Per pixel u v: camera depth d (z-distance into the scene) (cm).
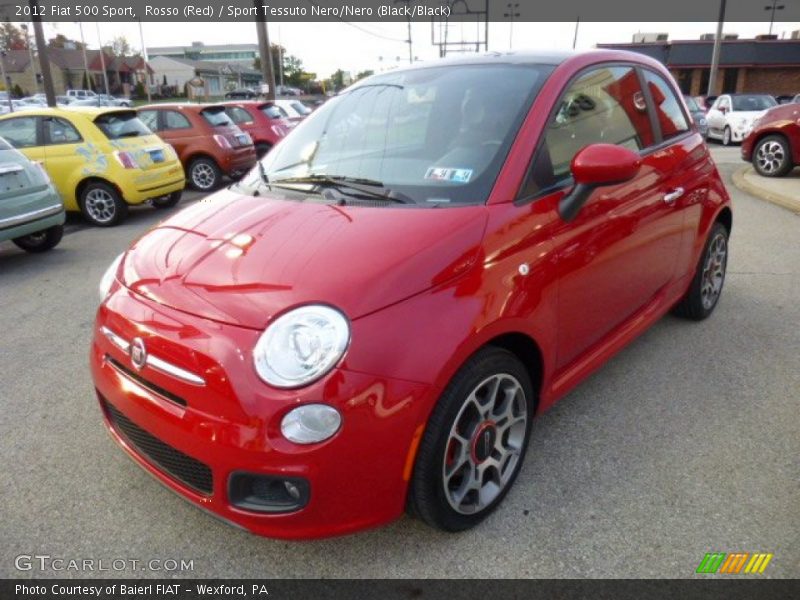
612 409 319
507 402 240
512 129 259
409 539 237
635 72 340
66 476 280
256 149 1370
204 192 1164
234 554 233
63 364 395
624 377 351
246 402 192
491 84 287
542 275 240
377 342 194
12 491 270
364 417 192
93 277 595
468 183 246
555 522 242
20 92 6109
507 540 234
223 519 207
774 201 838
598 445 289
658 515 244
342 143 300
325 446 190
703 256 396
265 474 193
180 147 1143
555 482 264
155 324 214
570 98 280
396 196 248
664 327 417
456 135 270
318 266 210
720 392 334
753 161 1062
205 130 1140
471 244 221
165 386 208
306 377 190
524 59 303
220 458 197
